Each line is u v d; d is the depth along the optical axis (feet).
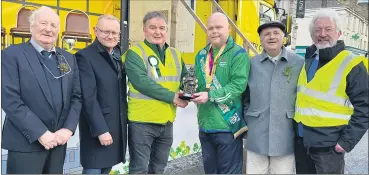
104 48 8.48
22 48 7.31
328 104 8.02
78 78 8.06
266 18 19.95
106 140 8.23
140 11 20.99
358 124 7.72
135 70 8.66
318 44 8.27
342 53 7.98
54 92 7.47
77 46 18.74
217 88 8.98
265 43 8.57
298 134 8.46
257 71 8.80
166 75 9.04
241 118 9.18
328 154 8.09
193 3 19.58
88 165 8.52
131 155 9.08
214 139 9.16
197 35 19.08
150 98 8.87
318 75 8.11
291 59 8.63
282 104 8.53
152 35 8.92
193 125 13.35
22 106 7.08
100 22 8.41
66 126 7.60
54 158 7.66
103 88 8.39
